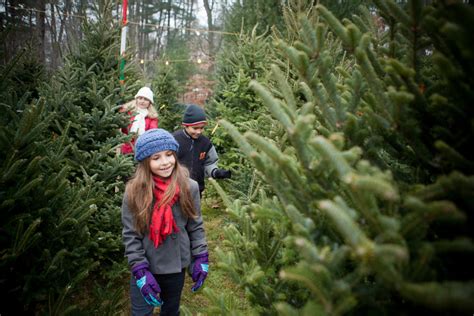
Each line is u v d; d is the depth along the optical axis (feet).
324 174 3.21
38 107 5.52
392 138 3.73
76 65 14.10
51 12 53.16
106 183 11.34
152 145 6.44
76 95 12.59
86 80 13.42
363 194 2.44
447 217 2.32
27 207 5.75
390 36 4.23
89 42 14.39
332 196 3.13
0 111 6.88
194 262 7.21
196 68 56.59
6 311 5.56
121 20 15.31
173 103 30.09
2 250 5.36
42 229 6.14
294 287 3.86
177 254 6.78
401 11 3.33
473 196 2.44
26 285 5.43
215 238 14.74
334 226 3.15
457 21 2.38
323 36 3.46
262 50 19.40
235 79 19.43
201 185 11.78
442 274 2.80
